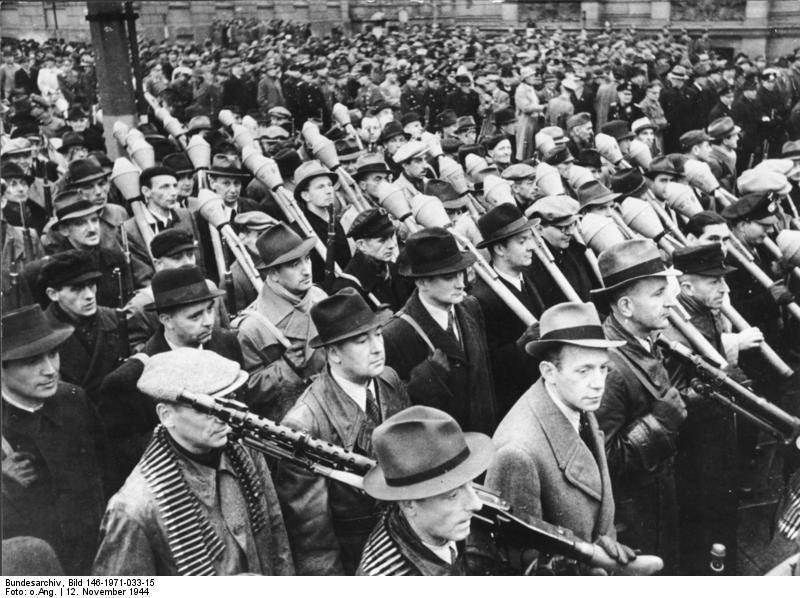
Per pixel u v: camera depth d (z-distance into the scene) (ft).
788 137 56.34
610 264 15.69
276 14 89.76
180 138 39.37
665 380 15.48
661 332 16.69
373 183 30.53
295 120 63.31
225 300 22.93
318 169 27.17
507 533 12.37
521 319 19.63
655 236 25.41
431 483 10.36
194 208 28.63
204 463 12.02
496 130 51.06
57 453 14.28
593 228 23.40
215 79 62.54
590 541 13.58
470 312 18.85
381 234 21.35
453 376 17.53
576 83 63.05
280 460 13.12
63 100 60.54
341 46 81.30
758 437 21.43
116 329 18.47
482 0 93.97
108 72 34.47
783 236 22.62
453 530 10.72
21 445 13.91
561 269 23.13
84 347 17.81
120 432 15.38
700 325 18.35
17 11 78.07
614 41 89.04
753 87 58.23
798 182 32.19
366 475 11.44
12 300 18.72
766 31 89.40
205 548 11.62
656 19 96.27
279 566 12.94
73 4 79.97
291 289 18.71
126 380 15.49
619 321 15.85
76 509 14.20
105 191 25.50
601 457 13.98
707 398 15.92
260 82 62.28
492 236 19.97
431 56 74.13
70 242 23.41
